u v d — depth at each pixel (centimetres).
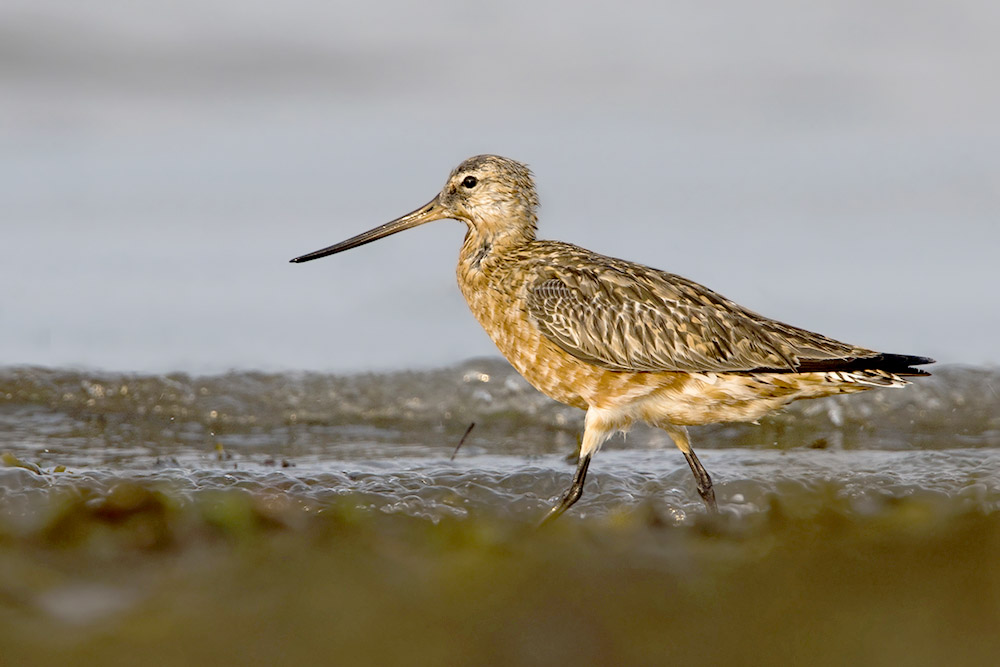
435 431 1524
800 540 934
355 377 1616
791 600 785
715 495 1201
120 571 850
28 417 1492
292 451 1402
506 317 1208
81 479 1165
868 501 1138
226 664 699
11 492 1105
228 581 824
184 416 1529
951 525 943
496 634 736
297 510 1023
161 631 739
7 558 868
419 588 804
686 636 738
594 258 1205
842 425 1512
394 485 1211
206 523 962
